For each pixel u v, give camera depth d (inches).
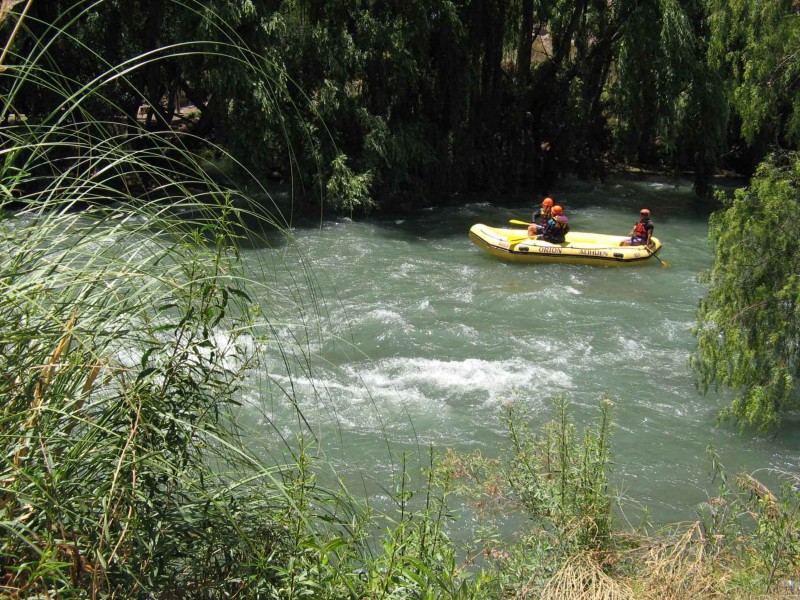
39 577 78.3
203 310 98.7
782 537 153.7
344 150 761.6
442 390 380.5
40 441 81.6
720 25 629.9
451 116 839.1
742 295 331.6
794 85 552.7
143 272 91.7
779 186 324.8
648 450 329.1
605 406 197.0
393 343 436.5
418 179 822.5
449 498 245.6
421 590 105.8
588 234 654.5
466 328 467.2
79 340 86.0
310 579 96.9
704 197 910.4
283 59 691.4
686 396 382.6
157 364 99.5
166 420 93.9
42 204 92.8
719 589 147.6
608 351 441.4
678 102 811.4
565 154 923.4
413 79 762.8
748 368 328.2
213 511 97.7
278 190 789.2
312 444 112.6
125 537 86.1
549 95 922.7
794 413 359.9
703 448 332.5
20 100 523.2
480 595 121.9
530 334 464.1
